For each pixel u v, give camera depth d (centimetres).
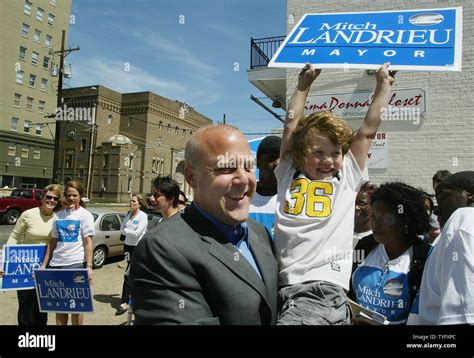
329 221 147
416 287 179
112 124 4497
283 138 176
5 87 3609
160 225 132
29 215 385
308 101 678
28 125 3878
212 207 132
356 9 657
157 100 4556
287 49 189
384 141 628
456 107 591
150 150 4466
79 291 335
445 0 601
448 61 164
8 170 3669
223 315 120
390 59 171
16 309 505
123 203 4219
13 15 3631
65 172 4409
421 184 602
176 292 117
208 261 122
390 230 193
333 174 157
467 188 170
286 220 152
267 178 267
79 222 384
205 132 134
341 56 178
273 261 146
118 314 496
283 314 132
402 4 627
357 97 648
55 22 4094
